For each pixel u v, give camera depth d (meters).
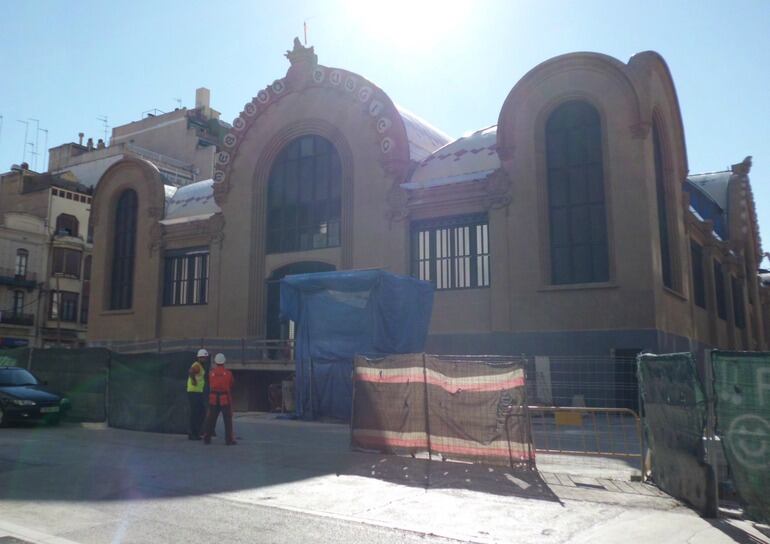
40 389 17.81
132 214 34.72
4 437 14.84
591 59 22.84
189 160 60.28
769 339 45.06
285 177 29.89
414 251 26.00
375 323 18.02
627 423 18.33
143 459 11.82
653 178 22.47
